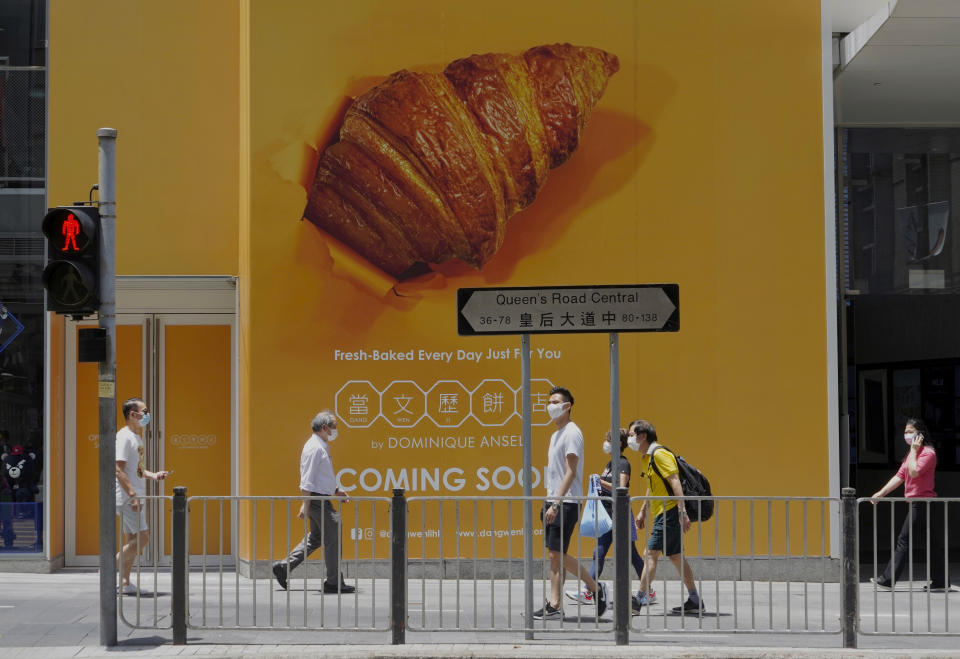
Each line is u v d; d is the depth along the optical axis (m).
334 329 11.16
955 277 13.74
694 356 11.27
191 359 12.30
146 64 11.75
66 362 12.16
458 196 11.23
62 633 8.24
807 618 7.83
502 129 11.27
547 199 11.30
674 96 11.41
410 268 11.23
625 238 11.33
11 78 11.78
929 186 13.90
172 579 7.82
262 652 7.38
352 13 11.28
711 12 11.45
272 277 11.13
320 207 11.19
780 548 7.95
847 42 12.05
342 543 8.04
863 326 15.34
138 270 11.66
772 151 11.41
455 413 11.20
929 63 12.04
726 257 11.34
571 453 8.77
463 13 11.32
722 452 11.21
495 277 11.26
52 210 7.57
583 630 7.94
